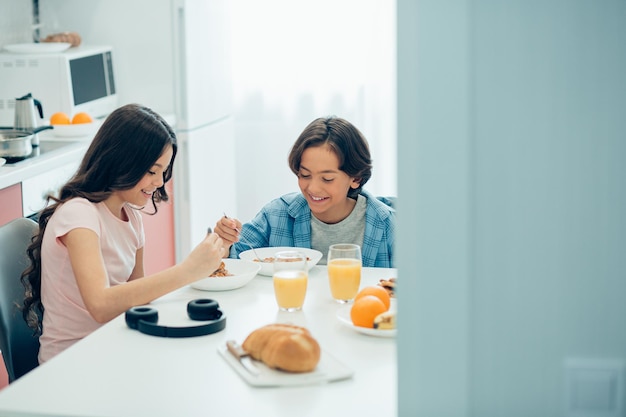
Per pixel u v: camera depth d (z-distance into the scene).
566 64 0.92
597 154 0.93
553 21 0.92
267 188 4.60
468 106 0.93
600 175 0.94
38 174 2.79
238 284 1.86
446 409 0.99
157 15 3.74
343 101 4.48
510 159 0.94
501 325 0.97
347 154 2.16
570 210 0.94
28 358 1.89
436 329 0.98
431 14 0.92
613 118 0.93
